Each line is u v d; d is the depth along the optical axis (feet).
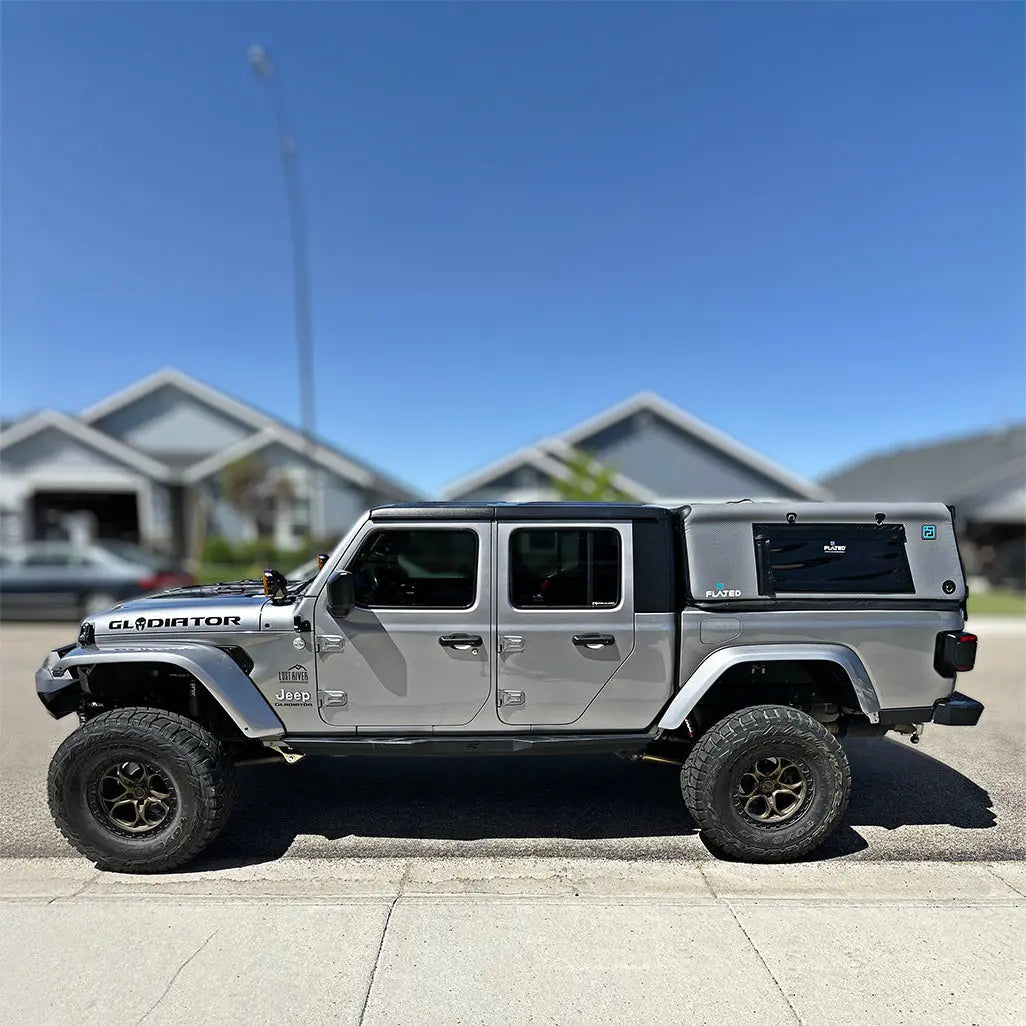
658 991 8.37
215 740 11.65
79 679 12.14
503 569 11.95
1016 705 22.45
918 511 12.45
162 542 78.02
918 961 8.98
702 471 74.18
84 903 10.23
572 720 12.14
